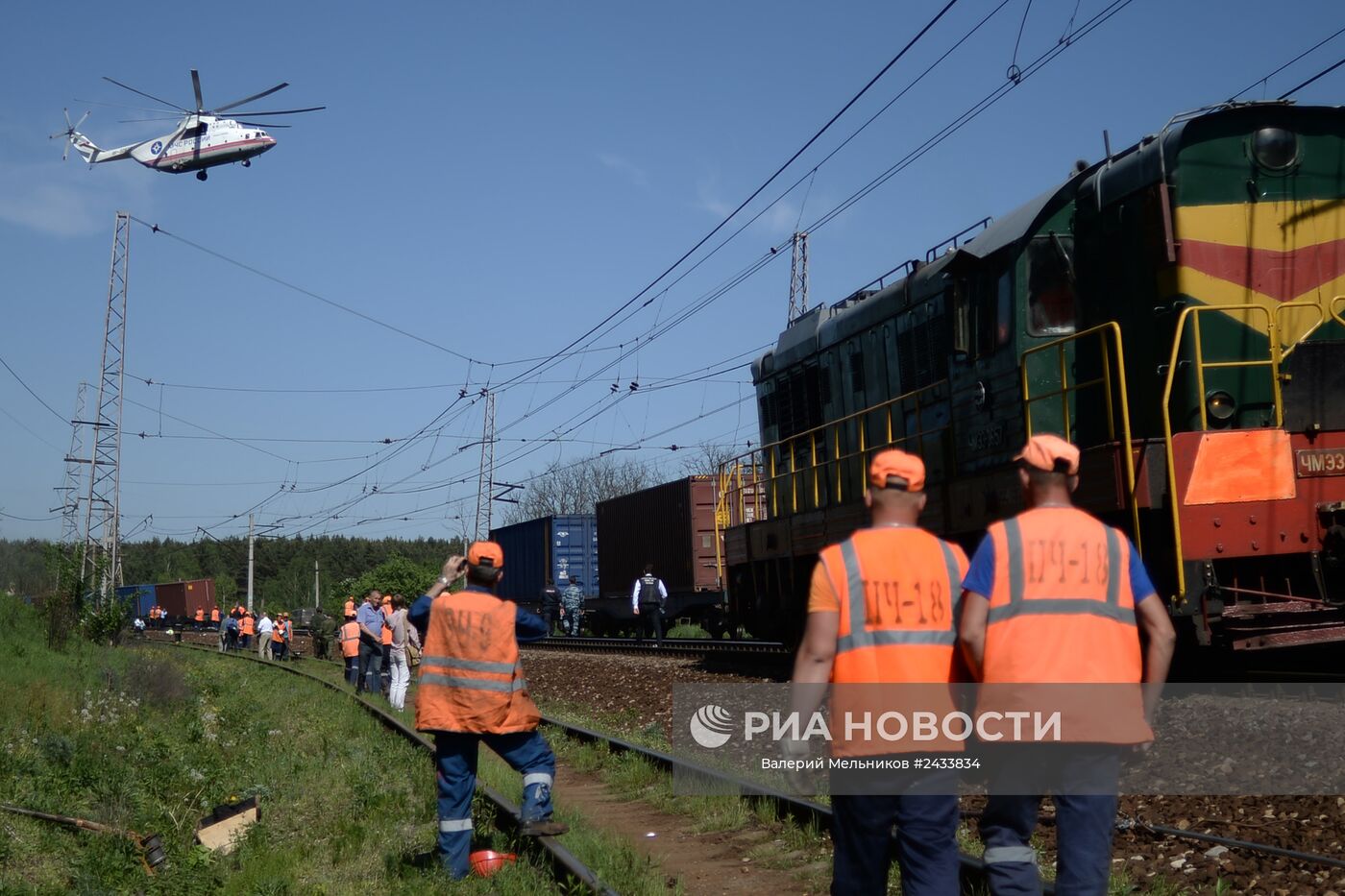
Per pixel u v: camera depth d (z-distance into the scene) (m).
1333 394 10.85
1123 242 11.53
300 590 132.00
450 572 7.45
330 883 7.32
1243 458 10.09
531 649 35.50
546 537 44.41
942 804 4.54
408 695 21.91
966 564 4.79
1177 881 6.32
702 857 7.97
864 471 15.73
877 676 4.55
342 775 11.49
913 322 14.63
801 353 18.30
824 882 6.96
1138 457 10.08
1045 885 6.16
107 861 7.61
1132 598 4.56
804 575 18.16
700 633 37.50
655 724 14.48
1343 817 6.82
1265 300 10.94
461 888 6.82
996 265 12.48
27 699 15.55
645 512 36.88
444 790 7.20
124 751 12.23
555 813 9.02
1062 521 4.55
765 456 19.77
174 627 74.75
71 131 40.69
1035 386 11.93
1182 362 10.77
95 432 53.19
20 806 9.57
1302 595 10.41
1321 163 11.18
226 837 8.41
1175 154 10.95
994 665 4.46
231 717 16.28
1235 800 7.55
